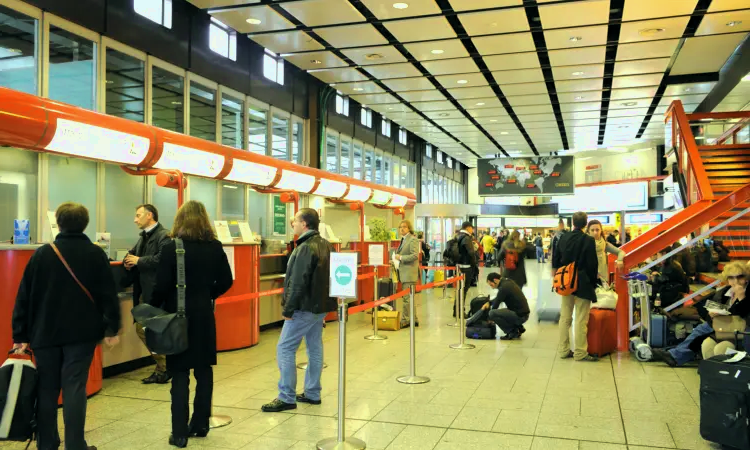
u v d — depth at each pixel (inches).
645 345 267.4
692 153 467.8
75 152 226.7
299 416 186.9
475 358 278.4
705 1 370.3
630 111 685.9
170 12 373.1
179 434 158.2
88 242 146.1
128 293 252.2
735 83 515.8
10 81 272.2
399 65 490.6
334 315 414.0
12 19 273.0
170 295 159.0
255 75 467.5
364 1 353.4
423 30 402.3
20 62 277.0
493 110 672.4
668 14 375.9
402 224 376.5
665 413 187.0
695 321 275.4
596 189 1369.3
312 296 189.0
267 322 373.4
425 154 967.0
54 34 294.4
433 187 1050.7
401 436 166.7
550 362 268.1
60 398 196.9
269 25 394.9
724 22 405.1
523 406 196.2
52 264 139.8
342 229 569.6
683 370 249.3
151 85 359.3
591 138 884.6
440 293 611.2
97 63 320.2
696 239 288.5
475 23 388.5
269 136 494.0
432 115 699.4
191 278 159.0
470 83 550.3
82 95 312.7
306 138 555.5
